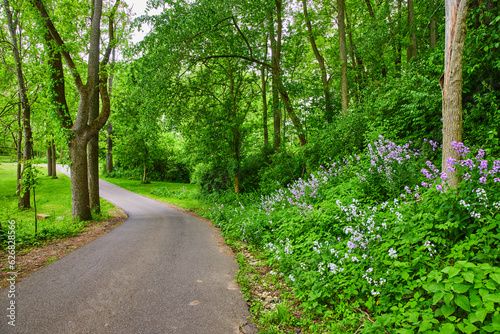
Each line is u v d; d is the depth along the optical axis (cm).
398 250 390
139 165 3631
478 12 660
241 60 1642
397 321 276
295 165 1438
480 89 677
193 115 1698
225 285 446
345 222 532
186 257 605
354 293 344
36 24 1110
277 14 1520
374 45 1583
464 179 411
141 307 362
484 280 257
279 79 1526
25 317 329
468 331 227
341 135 1097
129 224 1117
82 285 436
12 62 1753
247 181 1839
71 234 862
